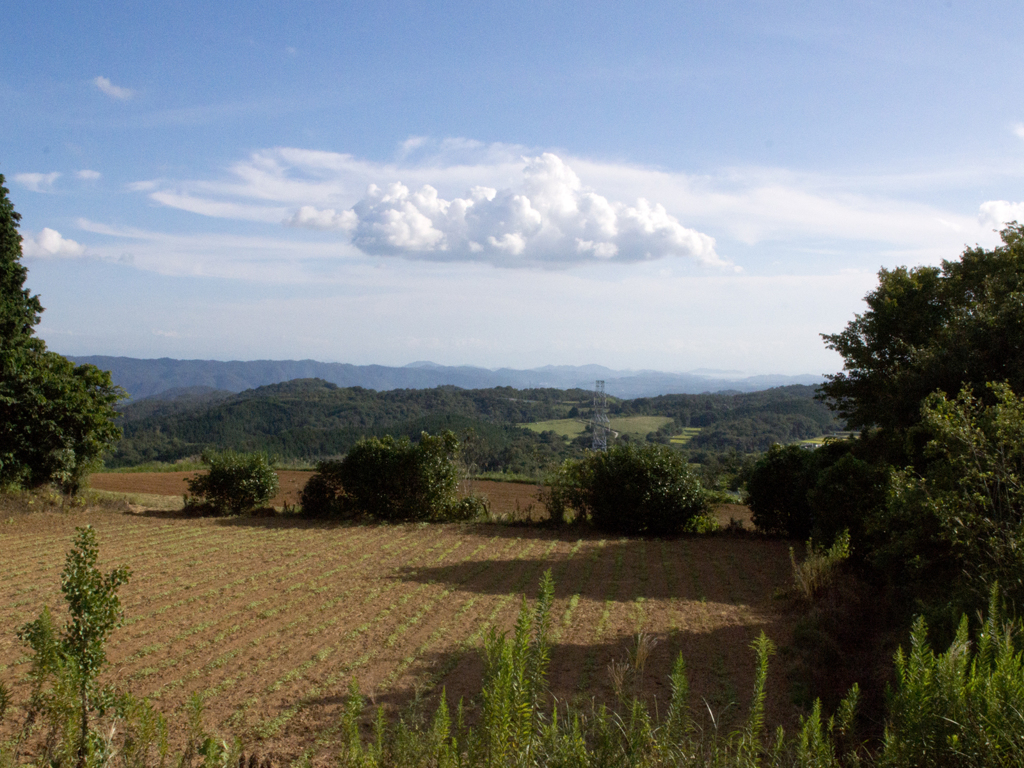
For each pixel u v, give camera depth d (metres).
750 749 3.19
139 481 26.56
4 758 3.99
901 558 7.28
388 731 5.01
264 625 8.10
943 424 6.18
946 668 2.82
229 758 4.16
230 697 5.93
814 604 8.12
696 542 14.28
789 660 6.50
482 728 3.11
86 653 4.02
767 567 11.71
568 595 9.56
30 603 8.77
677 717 3.27
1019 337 9.87
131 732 4.20
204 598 9.30
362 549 12.99
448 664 6.69
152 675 6.48
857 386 18.28
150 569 11.03
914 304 17.19
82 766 3.93
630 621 8.19
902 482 6.76
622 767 3.11
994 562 5.34
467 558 12.25
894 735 2.87
